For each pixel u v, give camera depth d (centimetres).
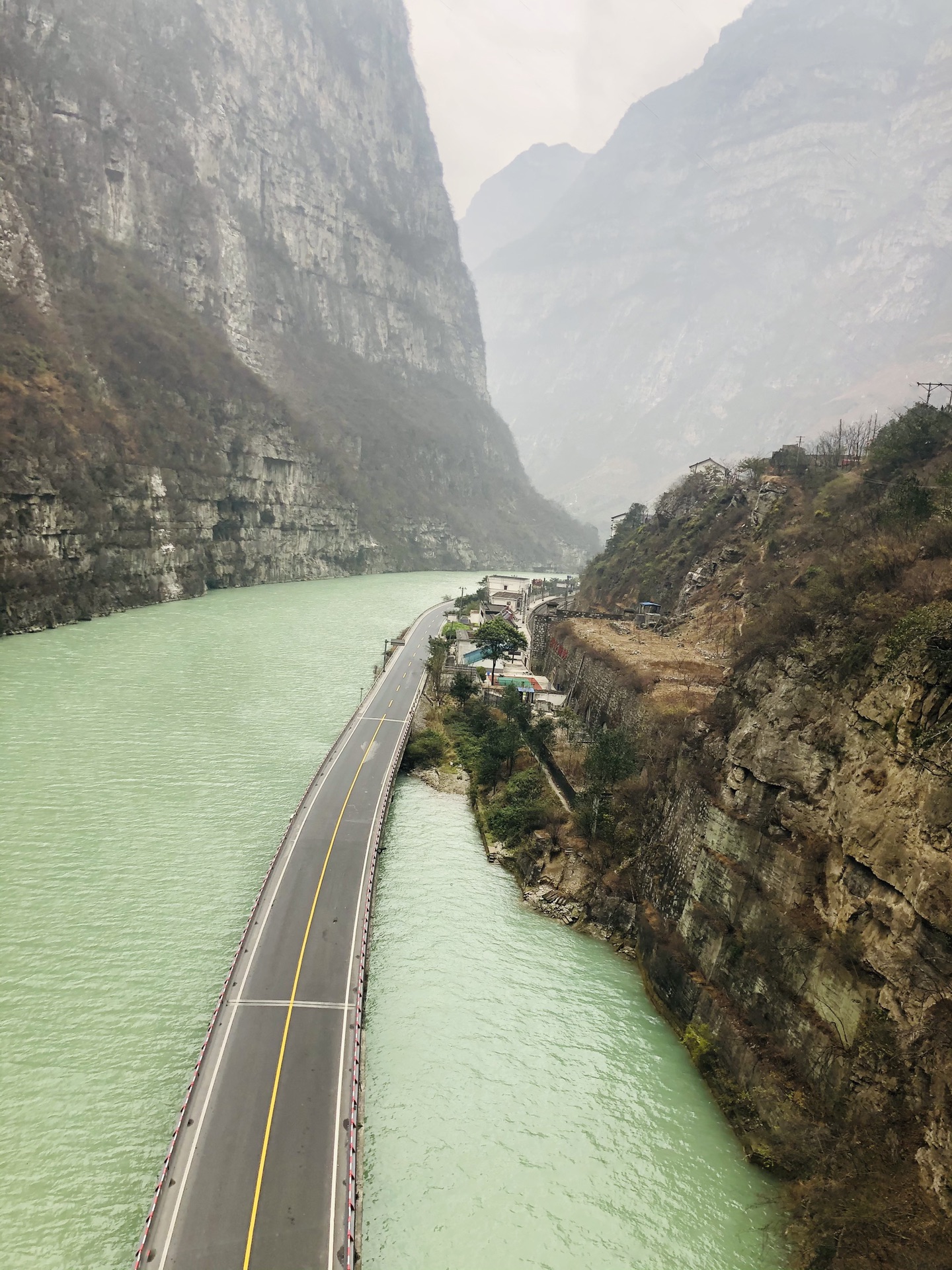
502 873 5438
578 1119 3381
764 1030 3459
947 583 3400
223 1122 3042
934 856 2752
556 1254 2784
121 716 7500
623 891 4884
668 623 8588
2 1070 3325
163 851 5153
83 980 3903
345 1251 2588
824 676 3809
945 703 2944
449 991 4119
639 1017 4059
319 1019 3656
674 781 4878
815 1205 2756
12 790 5753
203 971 4056
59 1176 2905
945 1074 2486
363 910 4556
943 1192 2350
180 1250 2547
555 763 6519
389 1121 3272
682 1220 2939
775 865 3694
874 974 2962
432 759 7456
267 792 6150
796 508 7562
